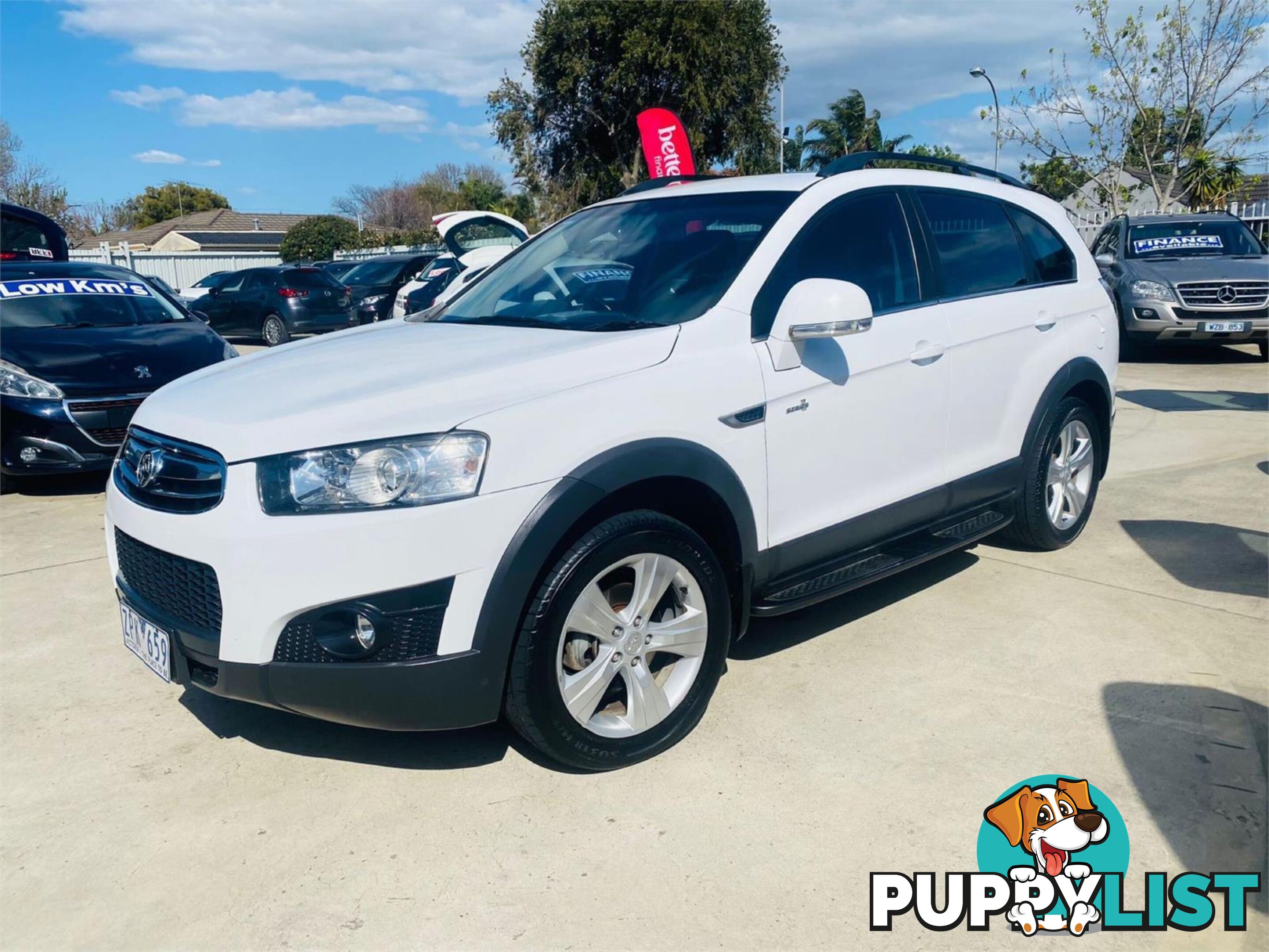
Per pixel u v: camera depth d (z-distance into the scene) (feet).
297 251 140.15
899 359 12.59
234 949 7.82
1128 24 67.00
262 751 10.77
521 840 9.05
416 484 8.73
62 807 9.80
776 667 12.37
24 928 8.14
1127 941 7.76
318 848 9.03
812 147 144.25
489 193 196.95
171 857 8.98
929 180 14.16
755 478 10.95
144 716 11.64
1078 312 15.87
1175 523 17.71
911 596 14.64
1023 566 15.78
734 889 8.34
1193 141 69.36
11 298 24.30
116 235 209.26
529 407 9.24
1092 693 11.48
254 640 8.89
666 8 78.07
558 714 9.46
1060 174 78.95
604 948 7.70
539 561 9.09
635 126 82.69
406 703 8.95
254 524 8.81
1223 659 12.28
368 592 8.70
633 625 9.96
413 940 7.84
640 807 9.51
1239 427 25.36
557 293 12.57
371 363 10.61
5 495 22.45
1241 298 34.73
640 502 10.19
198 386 10.99
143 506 9.85
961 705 11.28
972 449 14.11
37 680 12.62
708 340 10.73
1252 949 7.66
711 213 12.67
